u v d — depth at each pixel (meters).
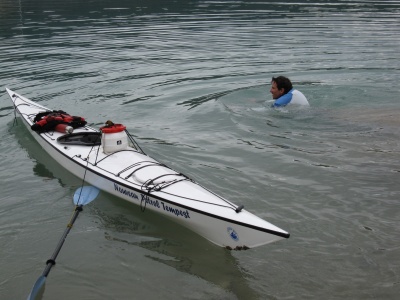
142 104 10.41
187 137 8.52
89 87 11.65
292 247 5.36
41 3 26.72
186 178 6.35
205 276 4.98
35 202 6.48
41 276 4.71
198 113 9.76
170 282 4.89
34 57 14.60
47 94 11.10
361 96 10.66
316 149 7.85
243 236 5.18
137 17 22.09
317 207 6.14
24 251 5.40
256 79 12.31
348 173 7.01
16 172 7.40
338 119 9.18
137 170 6.51
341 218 5.88
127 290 4.78
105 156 7.05
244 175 7.02
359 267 4.99
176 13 23.28
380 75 12.61
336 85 11.63
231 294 4.69
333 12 23.41
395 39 17.19
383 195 6.38
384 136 8.29
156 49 15.72
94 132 7.76
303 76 12.56
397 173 6.97
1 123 9.43
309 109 9.70
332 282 4.79
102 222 6.05
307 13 23.16
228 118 9.38
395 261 5.06
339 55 14.84
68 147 7.50
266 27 19.44
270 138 8.37
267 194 6.48
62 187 6.91
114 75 12.71
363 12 23.48
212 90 11.38
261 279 4.89
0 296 4.70
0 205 6.37
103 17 22.02
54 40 17.02
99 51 15.45
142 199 6.15
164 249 5.48
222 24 20.20
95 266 5.15
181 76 12.62
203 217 5.48
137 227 5.95
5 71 13.04
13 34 18.12
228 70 13.18
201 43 16.56
